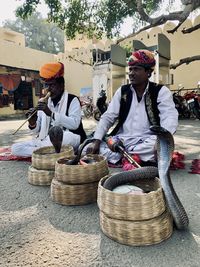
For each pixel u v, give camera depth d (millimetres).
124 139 3197
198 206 2254
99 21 12195
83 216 2121
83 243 1750
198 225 1944
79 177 2293
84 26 12633
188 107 9891
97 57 15406
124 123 3289
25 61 15961
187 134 6227
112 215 1739
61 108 3617
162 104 3043
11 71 15867
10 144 5469
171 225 1826
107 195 1755
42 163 2830
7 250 1695
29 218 2111
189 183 2797
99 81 12484
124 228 1706
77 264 1550
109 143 2641
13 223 2039
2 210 2266
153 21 9711
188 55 13203
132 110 3217
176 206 1788
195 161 3635
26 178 3092
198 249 1665
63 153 2867
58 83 3525
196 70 13125
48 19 12266
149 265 1531
